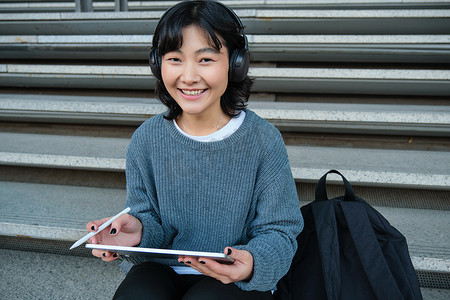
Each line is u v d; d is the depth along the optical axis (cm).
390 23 220
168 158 101
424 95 215
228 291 91
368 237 109
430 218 163
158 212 110
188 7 83
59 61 249
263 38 213
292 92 219
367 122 181
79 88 238
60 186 190
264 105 195
